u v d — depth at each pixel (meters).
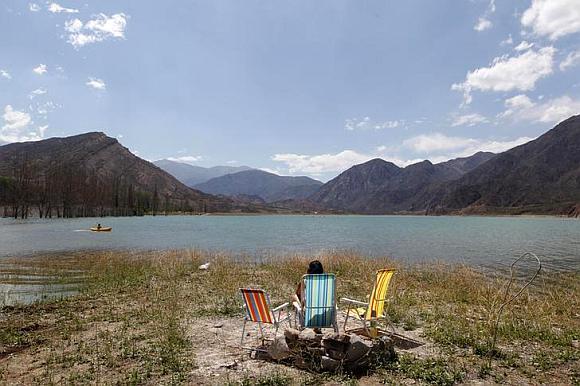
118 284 15.76
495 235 61.28
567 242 46.38
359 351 6.79
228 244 42.53
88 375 6.64
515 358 7.52
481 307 12.23
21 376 6.68
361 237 56.47
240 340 8.53
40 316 10.86
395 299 12.93
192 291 14.24
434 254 32.97
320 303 7.38
